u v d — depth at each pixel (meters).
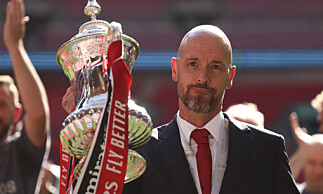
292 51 21.23
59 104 20.50
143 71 21.16
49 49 23.62
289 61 21.00
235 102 21.41
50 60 20.55
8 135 4.00
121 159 1.83
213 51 2.35
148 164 2.51
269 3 24.36
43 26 24.23
